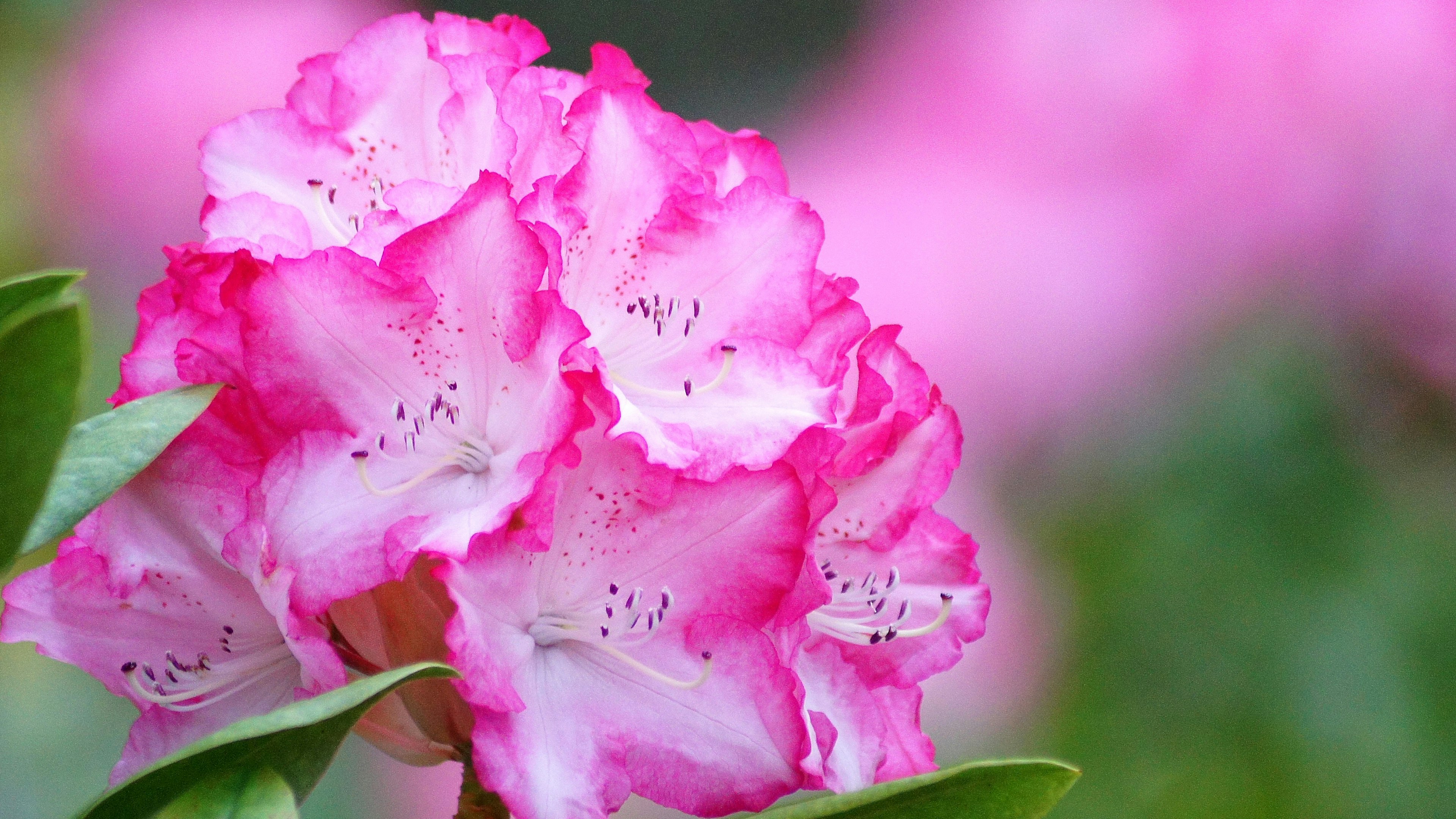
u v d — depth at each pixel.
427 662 0.83
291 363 0.84
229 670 0.87
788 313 0.87
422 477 0.85
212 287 0.85
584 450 0.85
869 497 0.90
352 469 0.84
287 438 0.85
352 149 0.88
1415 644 0.92
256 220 0.86
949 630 0.91
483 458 0.85
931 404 0.90
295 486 0.84
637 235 0.87
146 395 0.86
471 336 0.85
